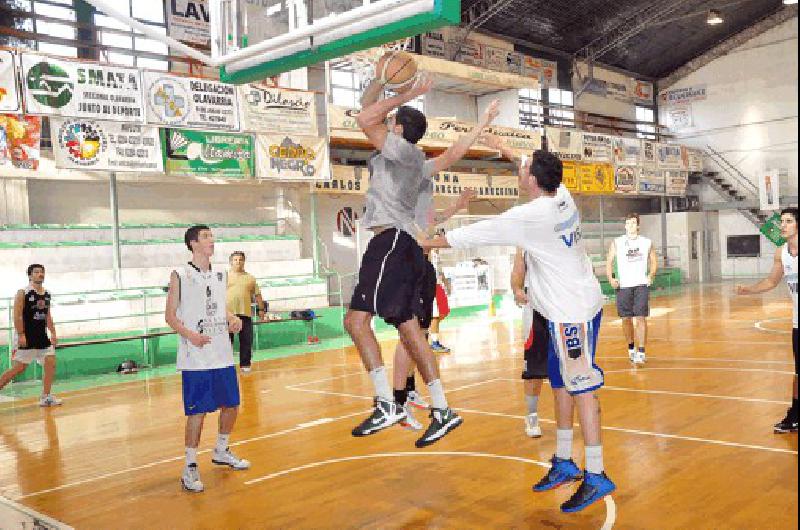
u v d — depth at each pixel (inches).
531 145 815.7
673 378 326.6
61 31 564.7
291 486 191.5
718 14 893.8
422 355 130.0
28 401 354.9
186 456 193.8
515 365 395.5
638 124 1139.3
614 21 968.9
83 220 554.6
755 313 610.2
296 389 352.8
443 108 815.1
